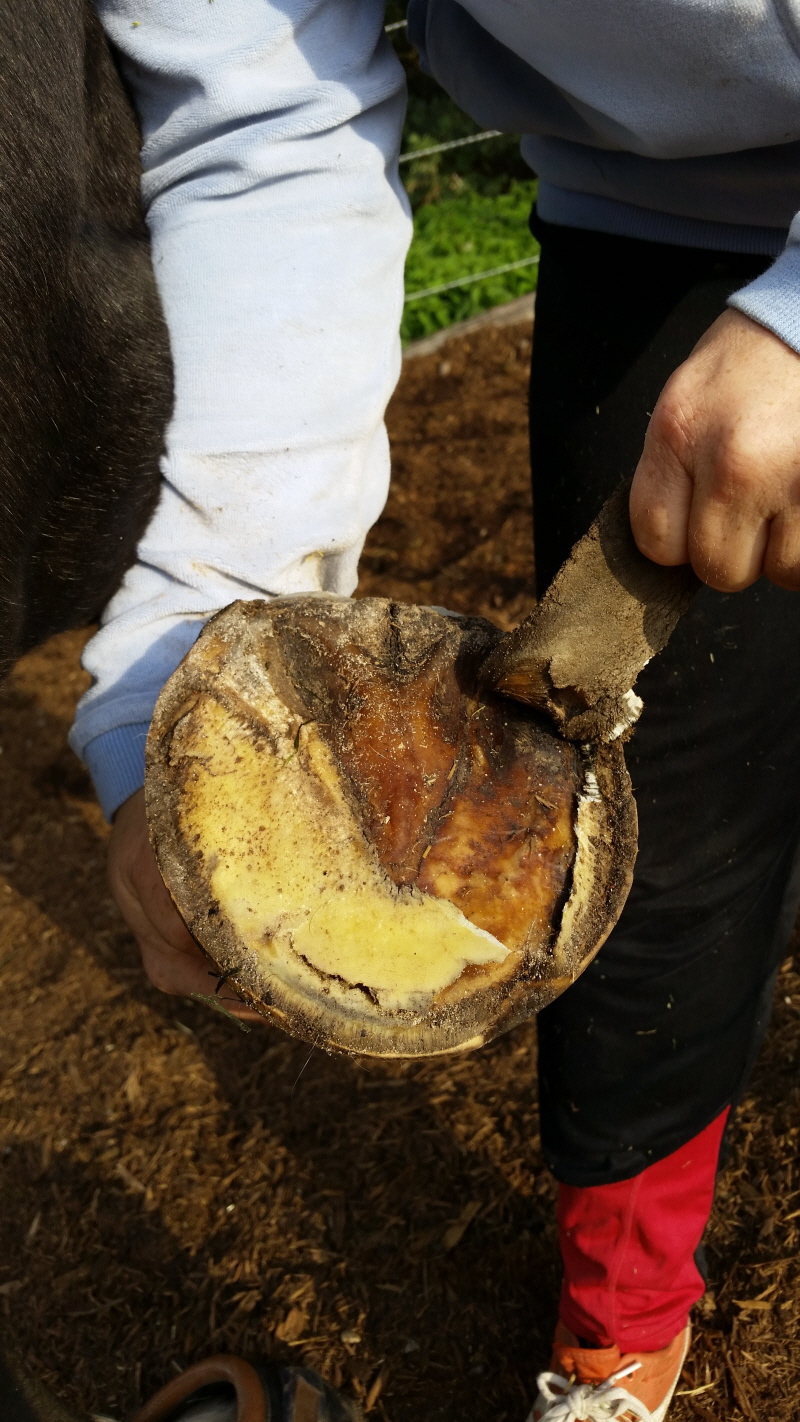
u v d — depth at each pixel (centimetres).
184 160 41
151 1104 79
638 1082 50
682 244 45
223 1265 69
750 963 50
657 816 48
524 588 117
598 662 34
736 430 31
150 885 40
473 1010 35
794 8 33
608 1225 52
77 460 40
